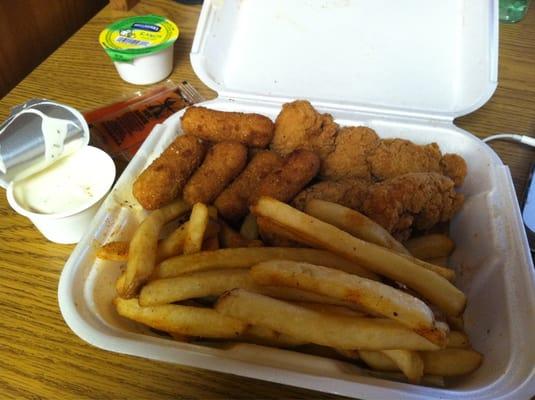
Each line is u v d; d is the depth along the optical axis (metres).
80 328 0.21
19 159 0.28
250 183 0.30
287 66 0.36
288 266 0.20
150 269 0.23
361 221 0.24
